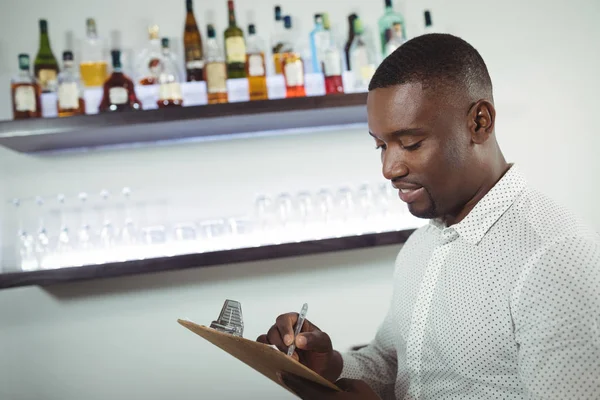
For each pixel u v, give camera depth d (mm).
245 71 2041
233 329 1021
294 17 2227
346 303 2197
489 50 2279
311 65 2186
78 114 1843
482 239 963
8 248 2092
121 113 1839
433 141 914
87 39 2139
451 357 975
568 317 798
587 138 2279
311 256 2195
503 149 2270
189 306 2150
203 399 2135
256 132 2191
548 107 2279
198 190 2164
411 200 963
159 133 2029
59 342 2119
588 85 2291
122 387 2123
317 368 1062
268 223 2086
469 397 958
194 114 1853
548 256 845
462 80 914
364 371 1217
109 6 2160
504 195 958
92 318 2131
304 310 1036
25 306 2117
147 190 2148
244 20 2205
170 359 2139
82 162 2135
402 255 1187
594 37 2283
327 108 1885
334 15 2238
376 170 2221
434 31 2264
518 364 876
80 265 1890
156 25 2145
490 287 925
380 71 958
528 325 842
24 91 1886
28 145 2012
